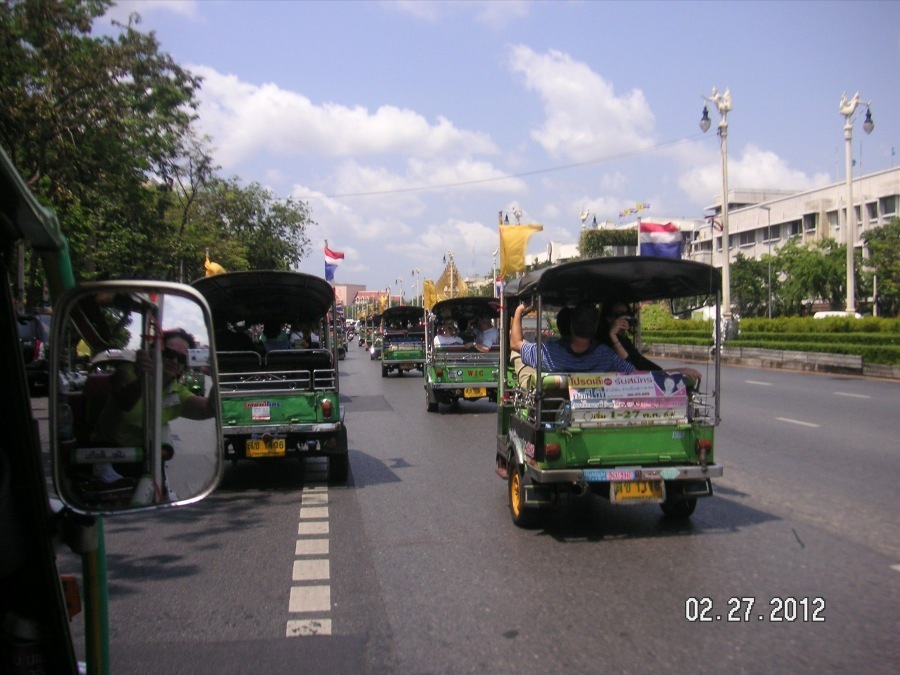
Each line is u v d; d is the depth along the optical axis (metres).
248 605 5.20
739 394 18.02
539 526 7.06
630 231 62.16
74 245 19.61
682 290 7.30
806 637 4.45
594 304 7.99
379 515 7.71
